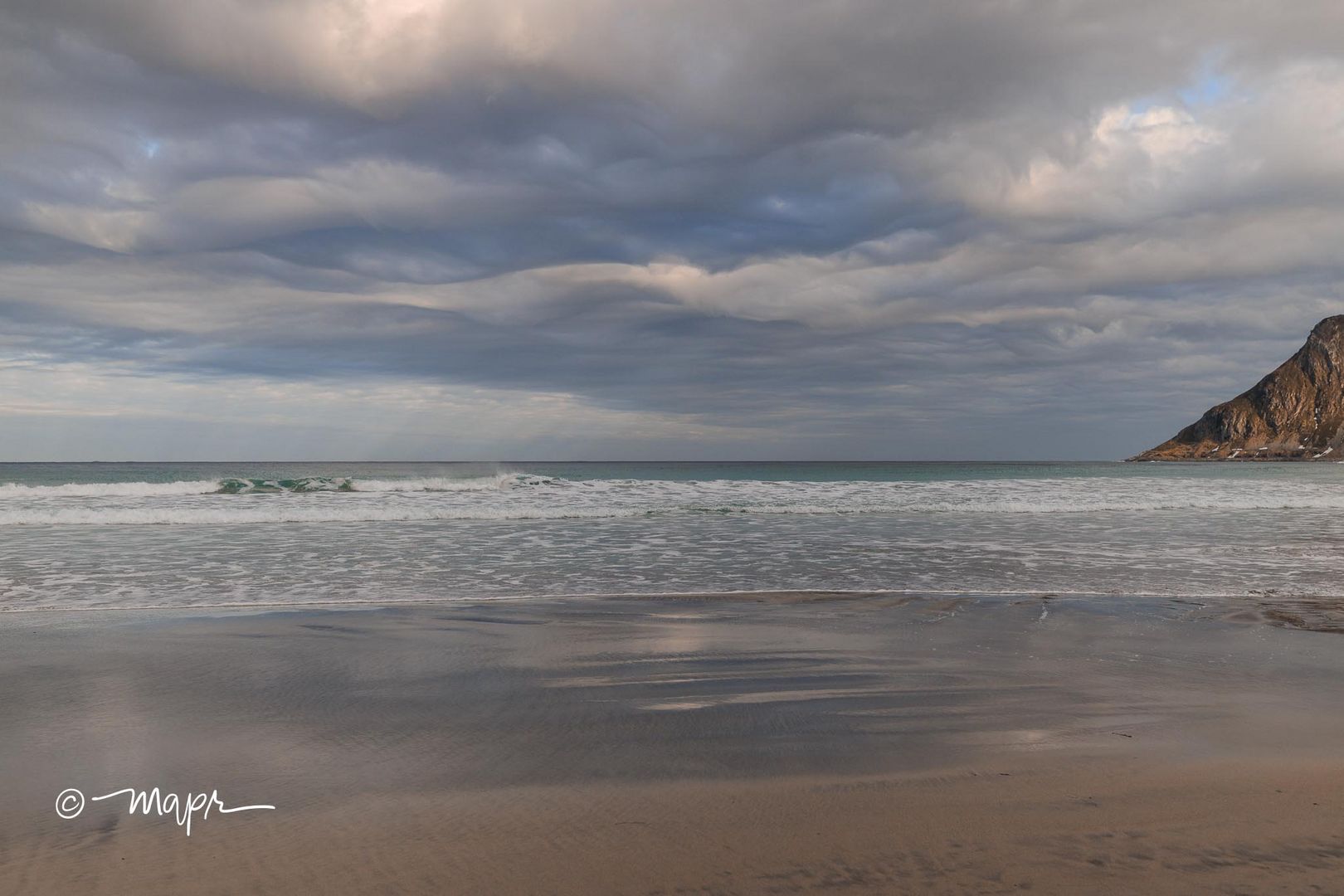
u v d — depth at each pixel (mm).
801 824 3578
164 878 3072
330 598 10023
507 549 14867
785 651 7305
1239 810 3744
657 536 17234
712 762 4430
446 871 3127
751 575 12008
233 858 3242
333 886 3016
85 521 19438
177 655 7016
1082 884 3021
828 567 12719
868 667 6734
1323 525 19578
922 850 3307
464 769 4309
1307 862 3213
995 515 22656
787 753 4594
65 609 9258
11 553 13930
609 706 5578
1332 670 6688
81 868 3146
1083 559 13633
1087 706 5598
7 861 3199
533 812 3713
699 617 8914
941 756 4547
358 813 3701
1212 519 21500
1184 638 7922
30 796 3883
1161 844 3375
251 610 9258
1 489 27875
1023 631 8258
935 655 7195
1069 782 4113
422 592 10539
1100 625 8555
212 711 5383
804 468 116562
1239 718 5316
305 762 4398
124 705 5500
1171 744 4750
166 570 12164
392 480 32812
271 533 17375
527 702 5668
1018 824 3576
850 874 3092
